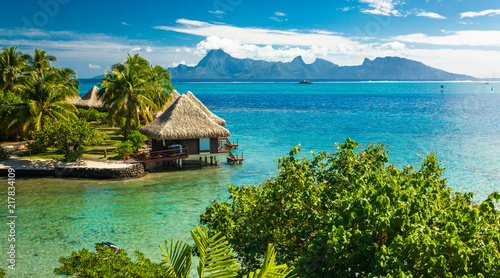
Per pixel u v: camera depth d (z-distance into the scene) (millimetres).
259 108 100625
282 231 9250
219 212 10523
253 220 9977
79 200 24500
